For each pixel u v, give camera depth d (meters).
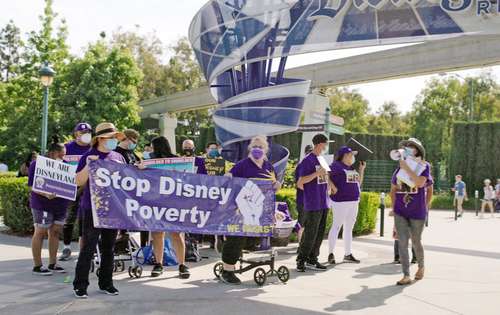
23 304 5.84
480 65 19.34
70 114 29.19
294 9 10.75
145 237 8.88
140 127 37.16
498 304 6.30
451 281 7.69
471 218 23.72
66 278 7.08
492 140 34.22
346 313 5.79
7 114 31.48
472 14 9.70
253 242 7.40
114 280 7.28
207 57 11.75
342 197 9.05
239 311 5.74
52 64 30.14
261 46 10.91
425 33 9.95
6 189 12.28
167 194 6.77
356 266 8.92
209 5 11.65
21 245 10.45
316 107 23.34
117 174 6.43
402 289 7.07
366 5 10.25
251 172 7.39
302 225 9.95
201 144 43.16
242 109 11.20
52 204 7.54
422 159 7.60
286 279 7.33
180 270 7.52
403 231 7.50
